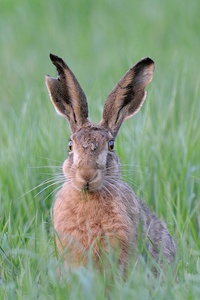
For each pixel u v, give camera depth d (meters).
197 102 20.64
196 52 26.25
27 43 27.88
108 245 12.45
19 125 17.61
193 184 15.95
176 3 30.11
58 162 15.96
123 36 28.16
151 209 15.41
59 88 13.82
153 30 28.52
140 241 12.74
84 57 26.12
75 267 12.54
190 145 16.73
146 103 18.31
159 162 16.39
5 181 15.93
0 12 30.25
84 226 12.70
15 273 12.62
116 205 12.66
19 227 14.04
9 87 22.92
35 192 15.58
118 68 23.77
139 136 16.77
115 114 13.65
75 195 12.71
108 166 12.79
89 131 12.89
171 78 22.39
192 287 11.62
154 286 11.83
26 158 16.16
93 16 30.30
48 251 12.81
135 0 30.95
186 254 13.02
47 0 30.83
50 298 11.58
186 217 15.04
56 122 17.41
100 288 11.45
